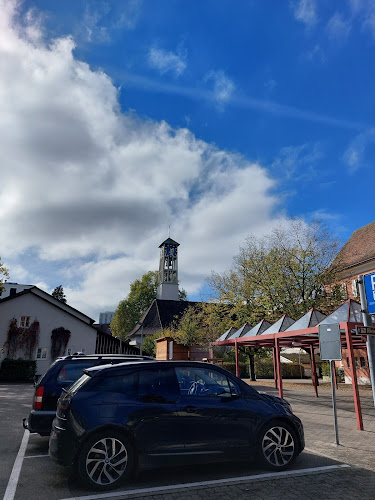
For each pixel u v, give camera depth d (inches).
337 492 186.9
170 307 2289.6
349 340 379.6
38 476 213.9
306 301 878.4
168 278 2780.5
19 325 1198.9
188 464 204.2
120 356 319.6
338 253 971.9
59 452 191.0
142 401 206.8
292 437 229.6
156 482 202.1
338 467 228.7
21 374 1074.1
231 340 707.4
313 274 900.6
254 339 610.9
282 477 209.6
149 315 2257.6
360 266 1027.9
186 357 1087.0
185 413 209.8
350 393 692.7
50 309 1238.9
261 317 951.6
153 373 218.8
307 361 1480.1
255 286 967.0
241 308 1014.4
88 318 1401.3
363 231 1238.3
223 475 213.6
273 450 224.2
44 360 1198.9
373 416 432.8
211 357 1087.6
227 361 1217.4
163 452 200.8
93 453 193.2
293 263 894.4
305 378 1290.6
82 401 199.3
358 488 192.5
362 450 271.7
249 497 180.4
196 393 220.7
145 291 2701.8
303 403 550.9
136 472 197.3
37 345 1200.2
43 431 260.2
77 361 295.4
